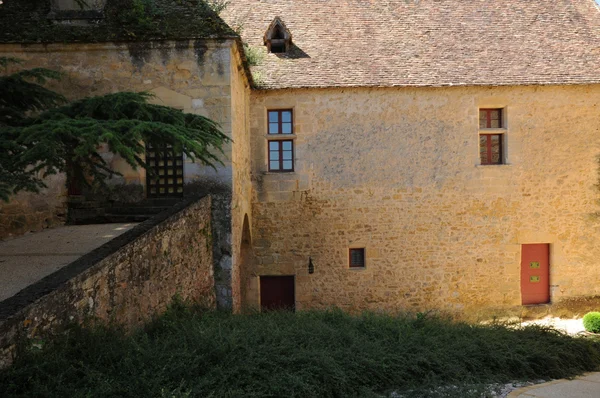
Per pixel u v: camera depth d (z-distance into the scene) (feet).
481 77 39.11
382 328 23.48
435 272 39.42
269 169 39.55
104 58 27.96
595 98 40.57
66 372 11.90
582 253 40.73
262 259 38.78
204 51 28.14
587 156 40.63
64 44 27.53
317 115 38.91
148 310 18.22
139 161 18.48
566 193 40.50
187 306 21.62
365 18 43.47
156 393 12.65
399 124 39.24
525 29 43.68
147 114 18.17
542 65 40.50
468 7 45.27
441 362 20.34
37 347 11.68
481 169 39.75
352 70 39.09
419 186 39.40
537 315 40.22
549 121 40.22
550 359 22.66
